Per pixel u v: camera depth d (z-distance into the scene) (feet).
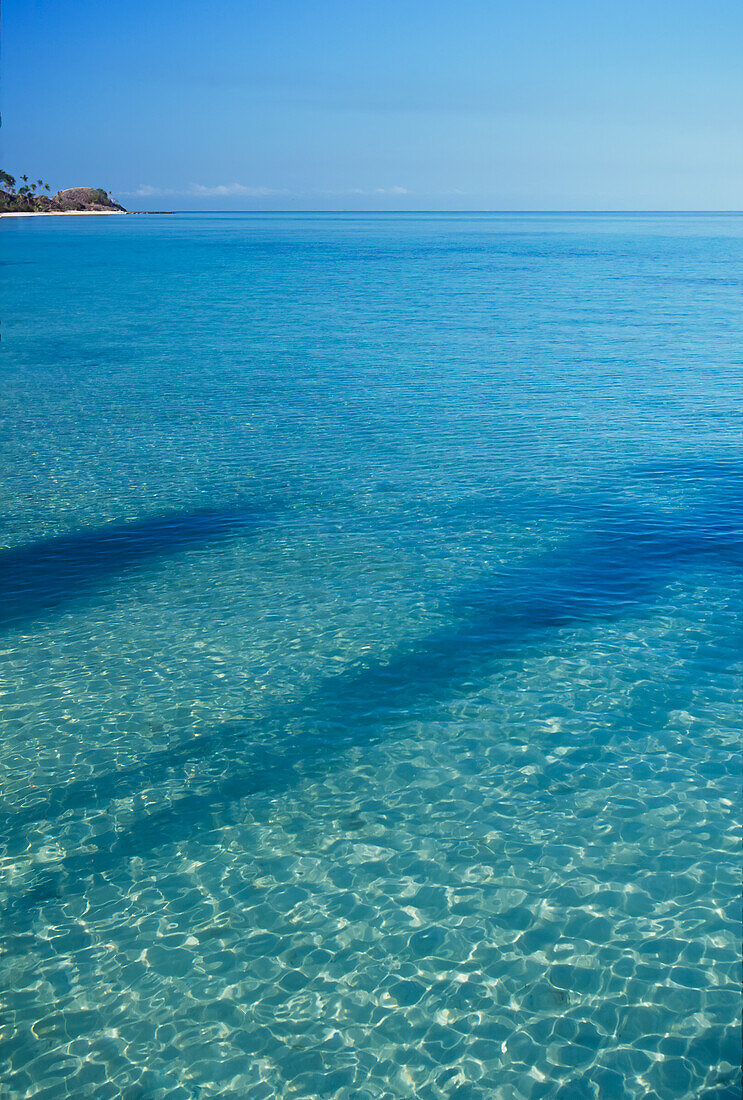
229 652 35.04
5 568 43.37
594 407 72.59
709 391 77.51
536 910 22.09
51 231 452.35
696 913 21.80
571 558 42.75
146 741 29.50
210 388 83.92
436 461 58.95
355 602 38.83
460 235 442.50
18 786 27.30
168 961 20.90
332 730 29.91
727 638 34.96
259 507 51.19
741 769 27.22
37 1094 17.80
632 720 29.81
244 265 231.09
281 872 23.66
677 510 48.75
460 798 26.32
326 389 82.33
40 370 94.22
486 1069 18.04
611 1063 18.07
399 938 21.39
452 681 32.58
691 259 250.78
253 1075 18.10
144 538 46.98
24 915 22.35
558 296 155.12
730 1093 17.33
